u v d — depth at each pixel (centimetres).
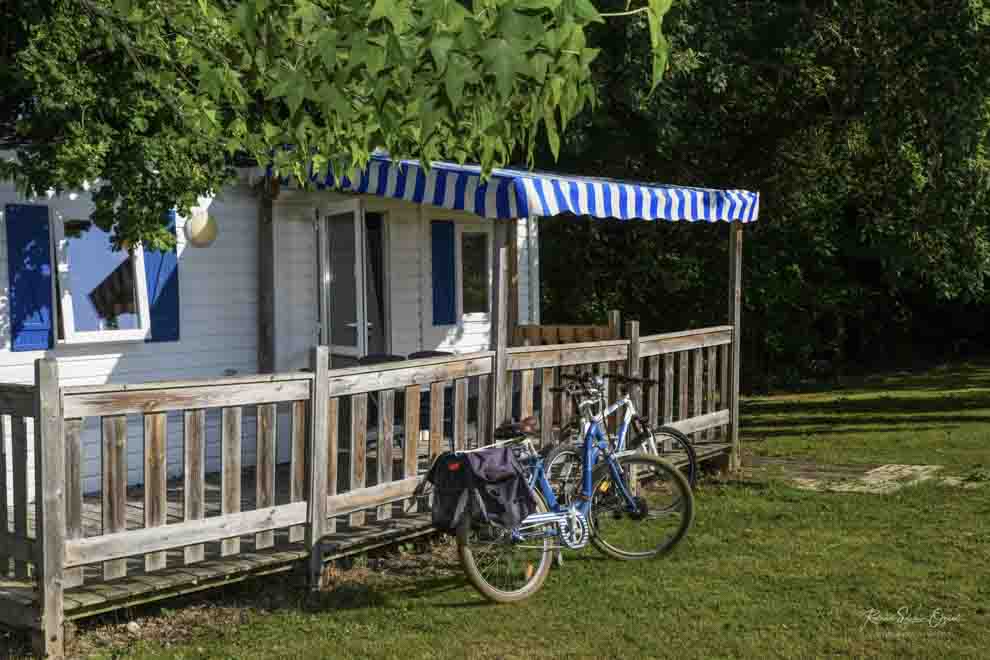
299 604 644
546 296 2148
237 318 1048
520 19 339
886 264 1961
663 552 750
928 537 797
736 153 1977
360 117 502
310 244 1095
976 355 2672
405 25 370
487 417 793
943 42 1511
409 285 1208
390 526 724
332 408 684
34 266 878
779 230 2131
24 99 759
